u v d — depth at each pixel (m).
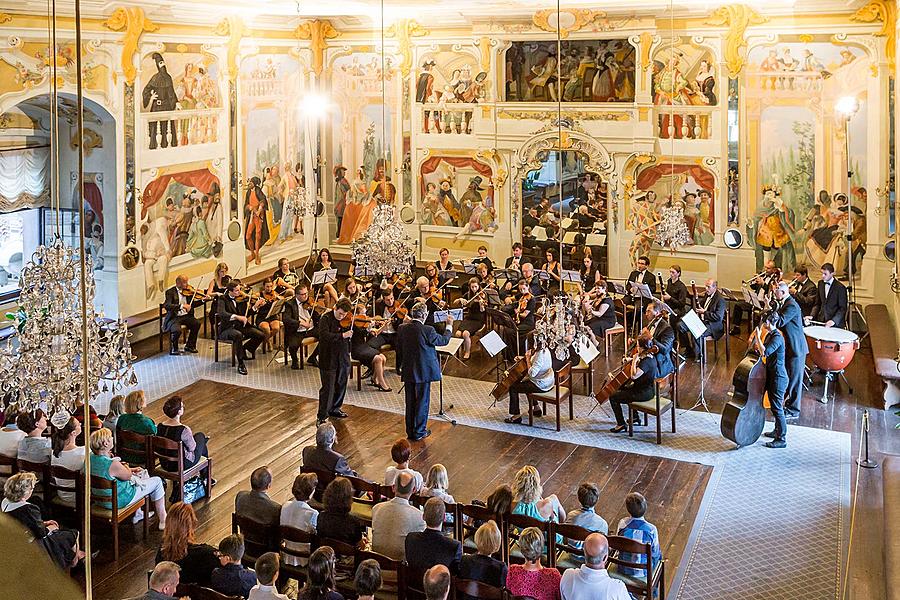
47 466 11.02
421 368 14.64
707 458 14.17
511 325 17.41
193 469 12.27
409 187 24.27
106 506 11.16
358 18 23.61
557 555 10.11
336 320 15.56
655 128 21.56
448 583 7.63
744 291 19.91
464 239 23.97
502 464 14.05
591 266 22.69
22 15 16.66
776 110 20.33
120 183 19.11
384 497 10.82
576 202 22.70
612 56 21.88
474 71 22.94
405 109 23.84
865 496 12.74
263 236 23.50
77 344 10.13
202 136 21.20
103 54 18.36
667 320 15.65
